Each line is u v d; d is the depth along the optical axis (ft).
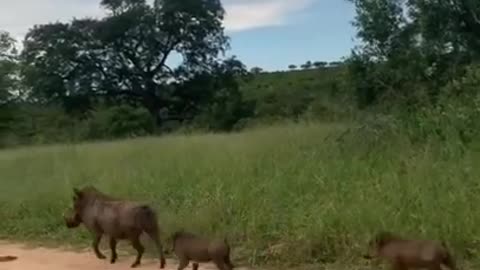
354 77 62.90
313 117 52.85
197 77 176.14
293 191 33.35
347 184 32.60
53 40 165.17
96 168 45.78
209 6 172.76
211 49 176.55
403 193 29.53
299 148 42.42
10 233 37.52
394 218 27.17
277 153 41.37
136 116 136.87
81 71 169.78
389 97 50.37
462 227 25.76
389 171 33.19
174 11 168.96
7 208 41.14
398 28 63.21
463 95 43.21
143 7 170.81
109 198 29.12
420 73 58.90
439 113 40.81
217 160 41.70
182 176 39.81
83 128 136.87
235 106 145.79
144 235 30.68
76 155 53.01
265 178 36.04
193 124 141.69
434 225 26.22
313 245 27.53
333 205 29.55
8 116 157.79
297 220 29.40
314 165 36.78
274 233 29.37
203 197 35.47
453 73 53.52
